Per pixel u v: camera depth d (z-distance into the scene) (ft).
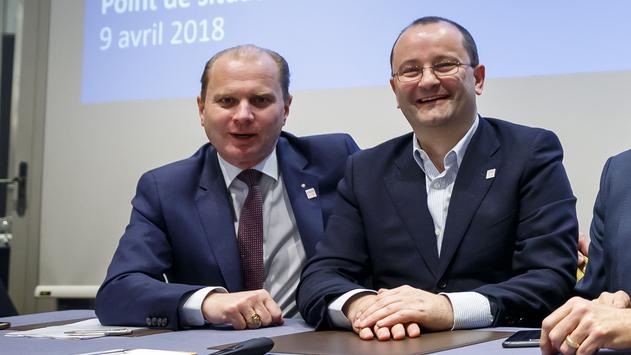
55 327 6.17
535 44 9.18
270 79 7.18
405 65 6.47
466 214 6.23
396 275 6.40
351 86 10.18
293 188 7.33
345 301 5.55
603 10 8.87
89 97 11.85
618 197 5.55
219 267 6.92
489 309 5.40
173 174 7.29
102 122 11.75
